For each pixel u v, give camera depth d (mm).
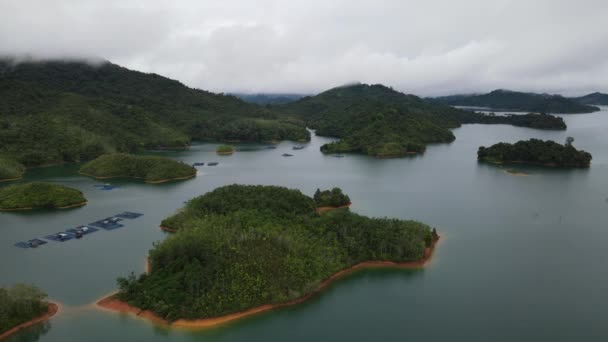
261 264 101875
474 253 129250
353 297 102250
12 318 87250
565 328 90688
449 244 136375
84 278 109312
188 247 104188
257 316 93062
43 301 95750
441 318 94250
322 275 106562
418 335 88000
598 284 110125
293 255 107312
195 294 93438
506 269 118375
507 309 97812
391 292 104750
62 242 134500
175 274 98812
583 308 98438
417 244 122500
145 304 92750
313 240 117812
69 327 88125
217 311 91188
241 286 96062
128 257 122562
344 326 90750
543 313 96438
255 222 122500
